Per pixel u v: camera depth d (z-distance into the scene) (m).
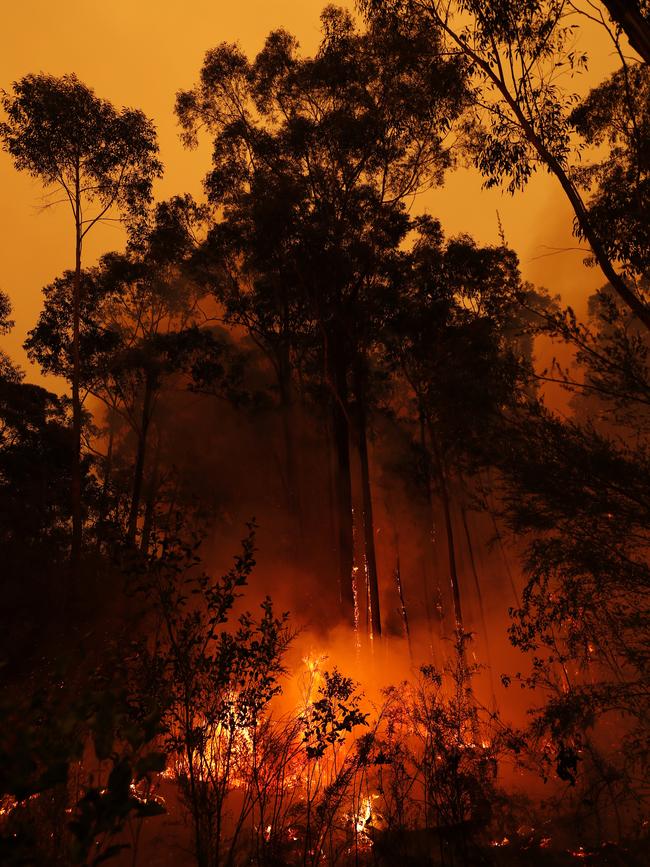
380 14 13.37
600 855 7.06
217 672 6.76
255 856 6.70
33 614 15.36
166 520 7.22
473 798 7.91
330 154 26.70
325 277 26.45
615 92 12.25
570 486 8.20
